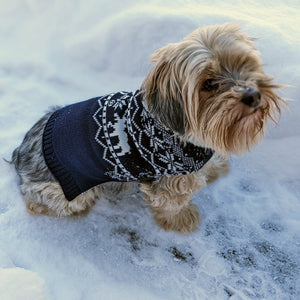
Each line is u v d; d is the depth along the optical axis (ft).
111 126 1.89
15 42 3.29
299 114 2.35
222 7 3.01
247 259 2.19
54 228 2.41
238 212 2.36
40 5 3.31
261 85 1.74
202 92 1.74
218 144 1.83
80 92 3.01
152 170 1.93
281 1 3.00
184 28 2.79
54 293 2.09
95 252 2.30
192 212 2.34
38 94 3.03
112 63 2.97
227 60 1.69
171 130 1.83
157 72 1.83
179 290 2.11
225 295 2.08
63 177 2.07
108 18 3.12
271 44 2.59
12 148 2.74
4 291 1.85
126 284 2.15
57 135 2.02
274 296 2.05
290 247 2.19
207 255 2.23
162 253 2.27
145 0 3.17
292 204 2.31
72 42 3.10
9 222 2.42
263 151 2.45
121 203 2.52
